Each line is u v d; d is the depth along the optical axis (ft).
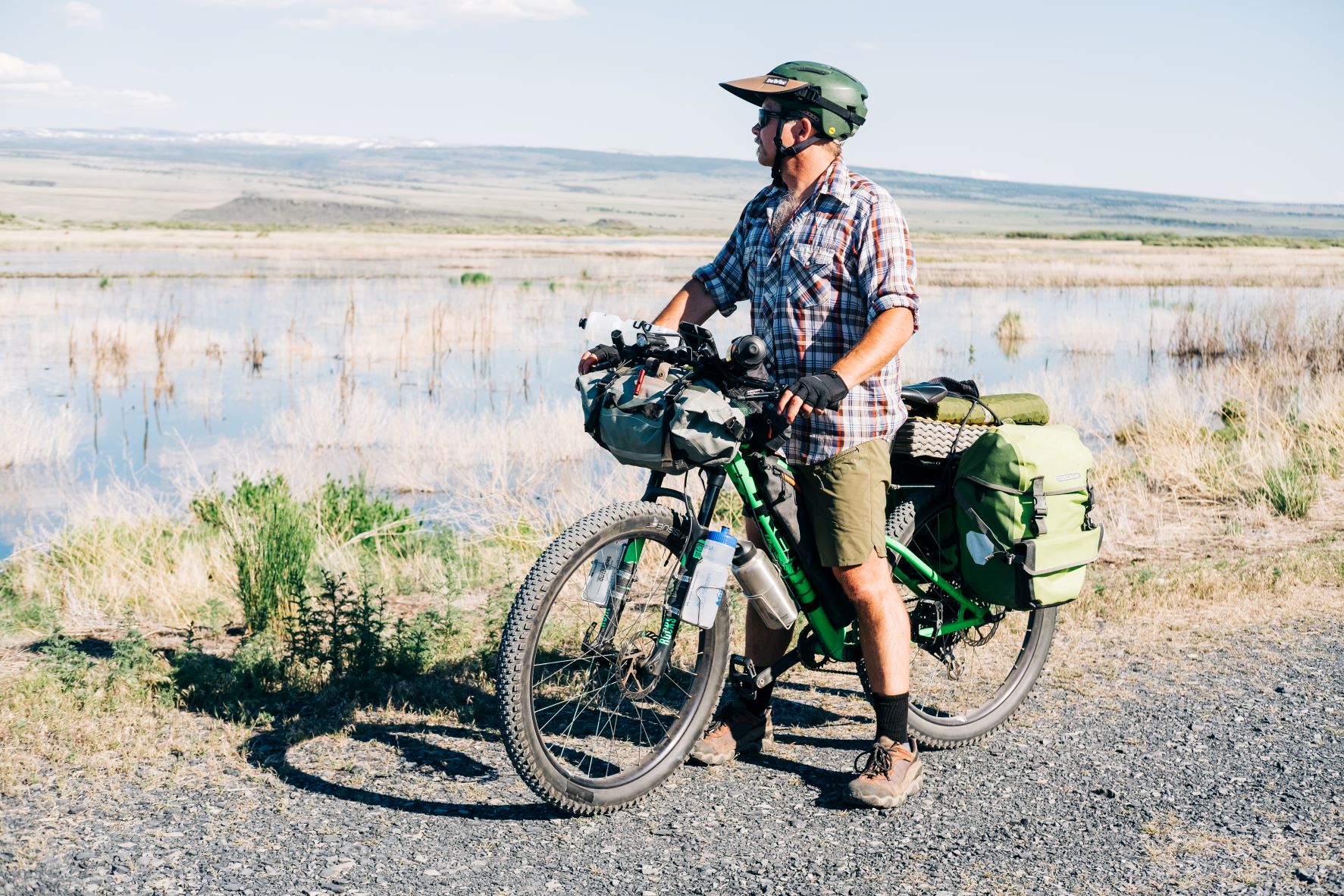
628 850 10.43
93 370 61.93
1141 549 23.98
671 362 11.03
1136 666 15.83
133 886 9.39
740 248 12.23
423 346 74.08
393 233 378.53
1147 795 11.63
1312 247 361.71
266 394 55.72
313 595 19.65
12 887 9.27
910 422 12.57
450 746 12.76
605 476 37.83
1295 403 43.60
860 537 11.43
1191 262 210.38
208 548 24.47
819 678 15.66
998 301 120.78
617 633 11.87
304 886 9.52
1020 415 13.29
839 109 11.16
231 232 337.52
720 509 26.35
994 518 11.94
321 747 12.59
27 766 11.68
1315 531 25.31
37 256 173.27
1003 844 10.59
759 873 10.02
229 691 14.11
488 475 38.29
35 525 31.83
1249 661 15.98
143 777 11.60
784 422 10.39
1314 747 12.87
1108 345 75.82
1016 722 13.84
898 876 9.98
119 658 14.73
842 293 11.35
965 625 13.48
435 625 16.93
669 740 11.80
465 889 9.59
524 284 120.88
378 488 36.65
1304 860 10.12
